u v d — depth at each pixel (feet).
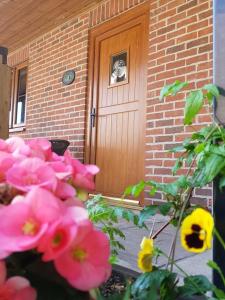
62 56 16.87
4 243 1.47
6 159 1.97
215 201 3.14
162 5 12.17
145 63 12.89
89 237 1.68
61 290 1.69
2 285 1.59
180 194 3.36
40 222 1.54
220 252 3.07
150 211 3.41
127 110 13.48
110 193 13.85
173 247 3.00
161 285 2.57
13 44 20.76
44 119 17.78
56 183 1.87
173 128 11.32
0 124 9.19
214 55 3.43
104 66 14.70
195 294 2.63
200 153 3.08
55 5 15.61
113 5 14.34
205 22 10.81
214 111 3.34
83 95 15.34
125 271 3.59
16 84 20.90
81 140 15.24
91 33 15.38
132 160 13.07
